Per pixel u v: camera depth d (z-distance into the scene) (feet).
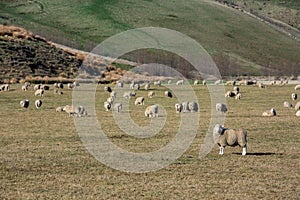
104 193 61.00
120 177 69.62
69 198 58.65
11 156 82.89
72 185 64.85
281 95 226.58
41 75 318.86
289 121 131.75
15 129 114.83
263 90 257.34
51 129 115.24
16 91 224.94
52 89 239.91
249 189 63.21
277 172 72.69
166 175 70.85
